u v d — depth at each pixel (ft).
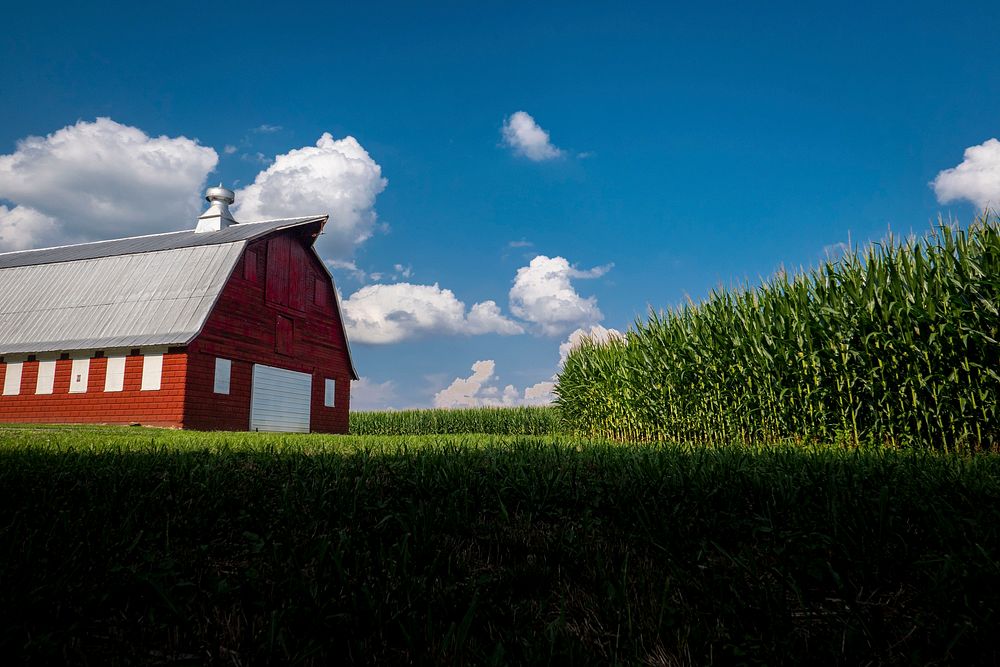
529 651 6.32
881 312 27.32
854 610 7.01
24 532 10.00
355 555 8.96
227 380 69.41
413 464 16.61
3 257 96.89
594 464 18.06
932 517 10.07
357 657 6.27
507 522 11.66
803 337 30.53
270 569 8.78
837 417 29.60
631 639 6.66
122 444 26.08
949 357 25.13
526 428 101.91
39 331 71.72
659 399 42.14
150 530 10.80
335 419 90.22
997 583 7.41
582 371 52.08
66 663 6.28
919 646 6.53
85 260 79.10
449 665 6.17
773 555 9.31
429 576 8.16
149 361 65.26
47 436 31.19
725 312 36.86
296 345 82.33
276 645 6.42
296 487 13.82
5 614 6.74
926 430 25.86
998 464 16.39
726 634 6.87
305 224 81.76
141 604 7.84
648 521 10.71
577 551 9.76
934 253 26.21
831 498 11.21
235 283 71.67
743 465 16.30
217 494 13.28
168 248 76.33
